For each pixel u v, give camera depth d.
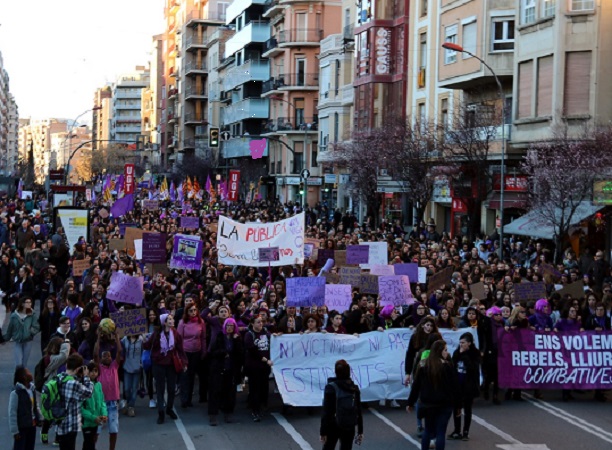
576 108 32.44
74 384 11.41
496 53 38.16
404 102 51.16
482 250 31.91
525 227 32.84
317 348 15.65
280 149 80.19
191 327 15.89
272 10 80.62
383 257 24.30
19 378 11.71
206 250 27.19
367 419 15.18
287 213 50.75
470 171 38.25
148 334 15.35
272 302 18.50
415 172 40.47
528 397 17.16
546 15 33.72
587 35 32.19
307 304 17.05
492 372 16.52
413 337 14.28
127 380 15.35
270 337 15.45
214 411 14.80
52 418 11.34
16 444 11.66
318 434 14.23
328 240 27.03
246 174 79.44
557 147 30.16
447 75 41.66
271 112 83.62
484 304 19.11
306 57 77.38
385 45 52.75
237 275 23.88
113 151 176.25
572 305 17.14
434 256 25.84
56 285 23.11
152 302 17.22
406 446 13.44
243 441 13.78
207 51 118.81
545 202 29.58
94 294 18.84
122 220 44.81
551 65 33.44
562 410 15.94
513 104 35.81
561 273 23.11
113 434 13.17
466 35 40.19
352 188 47.59
